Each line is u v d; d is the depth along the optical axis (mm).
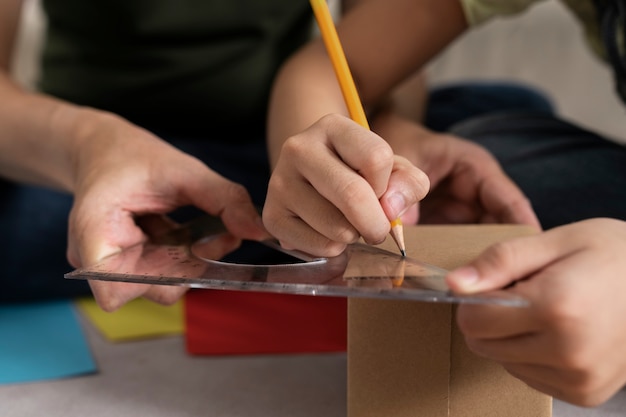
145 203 662
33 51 1326
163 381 698
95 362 736
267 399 660
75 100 1007
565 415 628
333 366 724
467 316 494
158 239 664
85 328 836
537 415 564
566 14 1686
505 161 800
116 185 647
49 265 904
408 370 566
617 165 766
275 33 1016
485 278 482
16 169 796
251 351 751
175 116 1006
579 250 492
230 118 1012
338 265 558
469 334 496
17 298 906
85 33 1003
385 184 524
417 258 570
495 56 1712
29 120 758
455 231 629
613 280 481
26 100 792
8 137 767
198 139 1023
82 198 645
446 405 565
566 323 472
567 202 741
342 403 651
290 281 518
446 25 772
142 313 866
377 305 564
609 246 494
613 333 480
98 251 622
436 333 561
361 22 772
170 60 972
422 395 566
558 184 759
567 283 473
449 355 562
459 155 756
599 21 771
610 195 735
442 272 528
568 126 844
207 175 660
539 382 510
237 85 991
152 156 669
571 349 477
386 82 776
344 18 796
